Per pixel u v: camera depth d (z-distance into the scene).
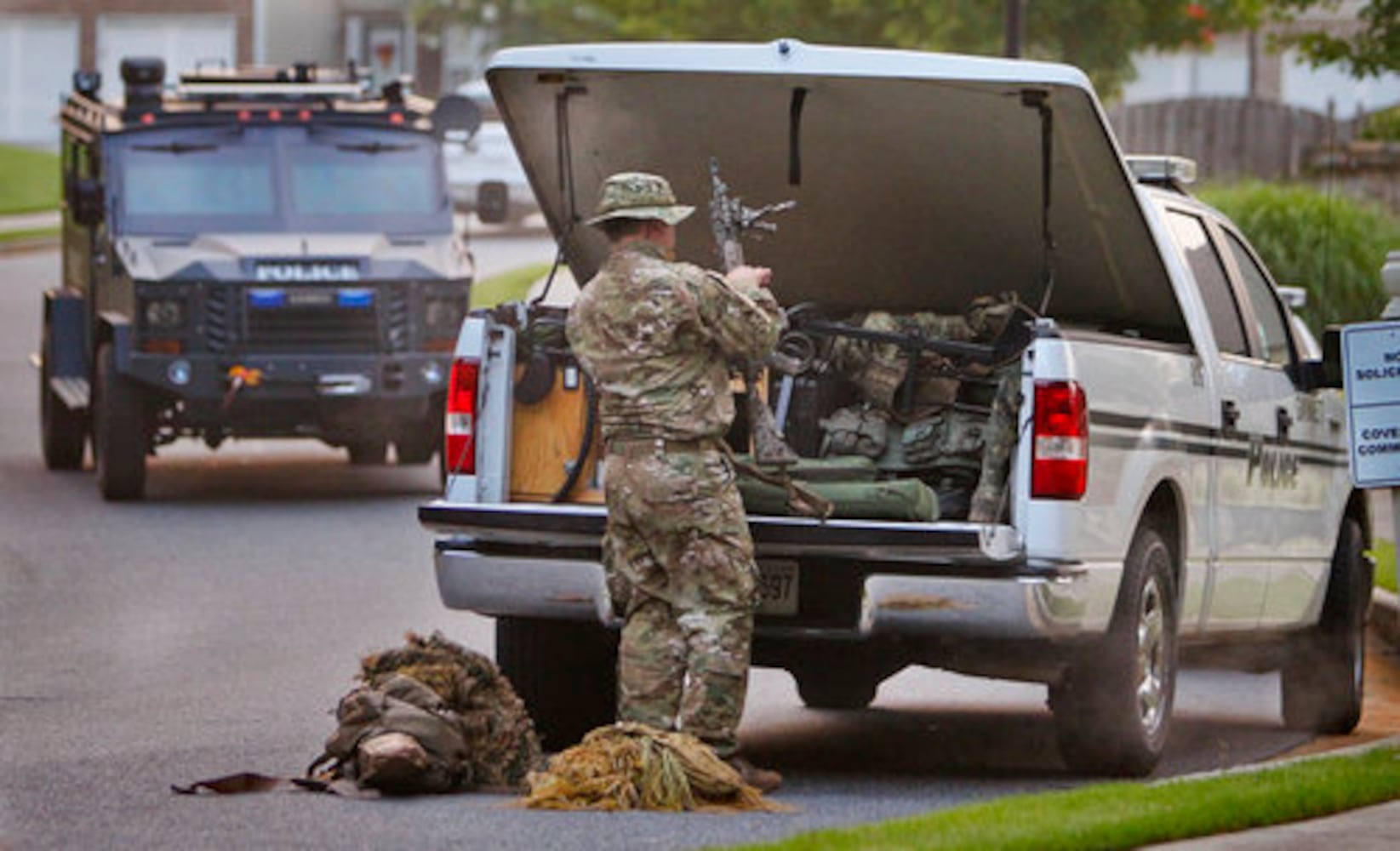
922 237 41.88
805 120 39.72
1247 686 52.66
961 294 42.94
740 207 38.16
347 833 33.25
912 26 118.69
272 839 32.97
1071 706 38.94
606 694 40.44
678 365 35.91
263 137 84.44
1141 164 44.00
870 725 45.59
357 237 83.19
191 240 82.31
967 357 38.69
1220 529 42.09
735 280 36.47
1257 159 138.25
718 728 36.00
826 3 120.31
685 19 121.81
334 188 84.12
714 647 35.81
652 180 36.53
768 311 36.28
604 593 37.84
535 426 38.91
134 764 39.56
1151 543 39.38
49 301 89.19
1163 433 39.62
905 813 35.38
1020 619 36.66
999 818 31.91
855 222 41.88
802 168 40.81
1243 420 42.91
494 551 38.34
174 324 80.75
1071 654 38.66
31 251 168.50
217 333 80.94
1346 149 132.12
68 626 55.81
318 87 86.44
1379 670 54.72
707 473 35.81
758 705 48.09
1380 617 58.53
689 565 35.88
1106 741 38.97
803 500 36.62
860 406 39.28
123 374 80.62
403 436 89.00
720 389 36.22
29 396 112.81
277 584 62.91
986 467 37.16
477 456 38.75
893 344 39.12
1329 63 90.19
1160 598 39.72
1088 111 37.75
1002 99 38.12
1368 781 34.72
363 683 37.81
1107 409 37.91
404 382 82.06
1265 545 43.94
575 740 40.69
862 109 39.31
